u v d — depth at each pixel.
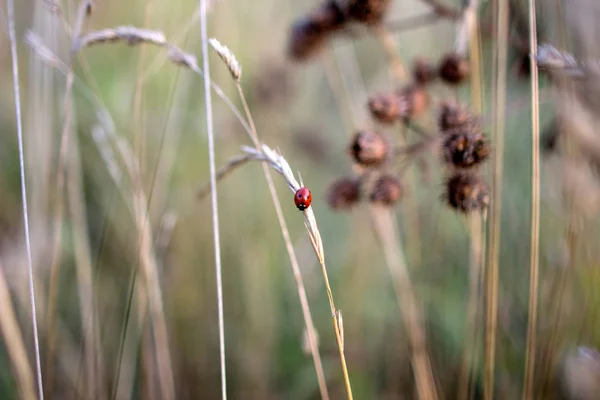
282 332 0.62
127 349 0.58
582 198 0.52
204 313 0.63
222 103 0.68
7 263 0.58
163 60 0.60
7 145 0.65
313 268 0.65
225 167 0.49
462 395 0.54
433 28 0.70
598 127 0.51
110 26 0.65
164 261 0.63
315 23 0.57
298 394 0.59
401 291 0.57
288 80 0.72
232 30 0.68
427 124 0.59
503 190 0.59
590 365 0.49
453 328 0.59
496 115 0.49
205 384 0.60
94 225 0.64
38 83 0.59
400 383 0.59
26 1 0.65
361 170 0.52
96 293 0.56
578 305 0.54
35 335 0.48
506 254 0.58
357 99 0.67
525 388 0.50
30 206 0.60
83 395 0.55
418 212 0.64
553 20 0.53
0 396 0.56
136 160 0.55
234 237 0.65
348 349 0.60
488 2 0.56
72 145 0.58
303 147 0.72
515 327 0.57
